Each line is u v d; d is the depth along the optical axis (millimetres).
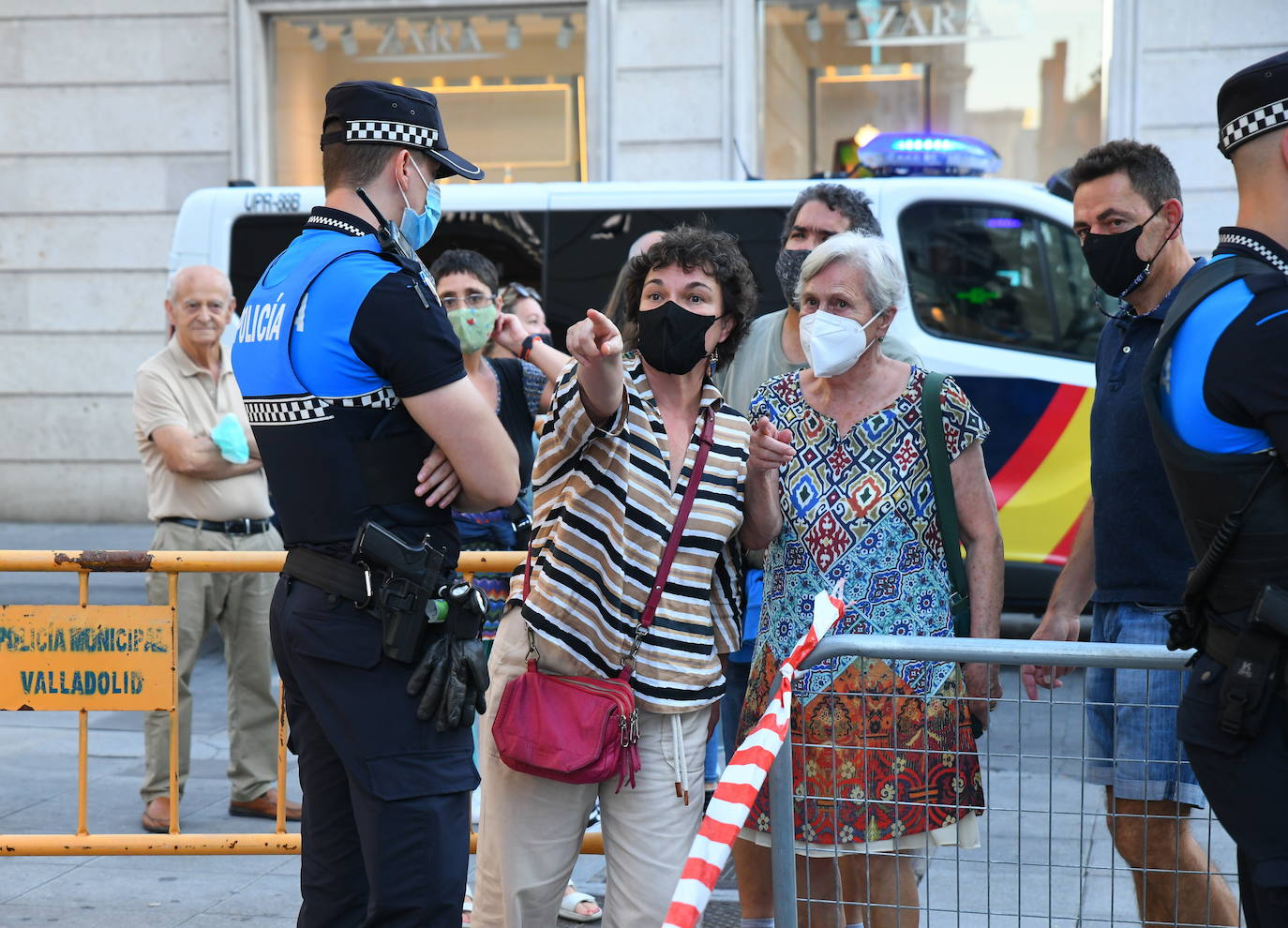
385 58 12523
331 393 2402
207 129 12547
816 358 2816
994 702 2787
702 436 2699
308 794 2645
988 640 2482
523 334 4039
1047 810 2645
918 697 2699
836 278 2846
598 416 2482
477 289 4039
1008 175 11836
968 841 2740
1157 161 3014
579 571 2549
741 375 3623
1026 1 11656
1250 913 2156
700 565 2660
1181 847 2666
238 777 4770
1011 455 7160
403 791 2432
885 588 2828
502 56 12305
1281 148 2000
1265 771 1969
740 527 2787
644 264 2719
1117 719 2686
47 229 12719
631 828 2645
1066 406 7125
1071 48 11617
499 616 4055
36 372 12805
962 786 2717
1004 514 7133
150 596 4699
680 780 2635
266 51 12625
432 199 2596
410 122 2518
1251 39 10992
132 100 12578
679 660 2619
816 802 2736
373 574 2420
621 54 12016
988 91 11805
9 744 5879
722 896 4113
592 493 2559
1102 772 2771
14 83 12664
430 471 2473
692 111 11945
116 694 3742
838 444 2898
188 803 4996
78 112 12625
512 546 4094
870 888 2732
